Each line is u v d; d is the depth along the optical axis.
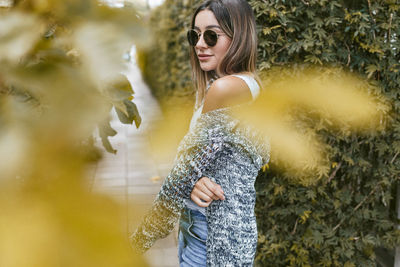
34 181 0.17
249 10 1.29
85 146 0.18
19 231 0.15
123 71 0.17
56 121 0.17
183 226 1.38
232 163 1.22
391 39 2.06
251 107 0.27
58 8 0.19
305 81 0.27
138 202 0.18
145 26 0.19
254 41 1.28
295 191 2.30
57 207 0.16
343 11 2.04
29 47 0.18
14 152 0.16
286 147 0.26
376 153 2.29
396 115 2.14
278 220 2.42
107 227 0.16
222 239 1.26
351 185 2.38
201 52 1.28
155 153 0.21
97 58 0.17
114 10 0.19
